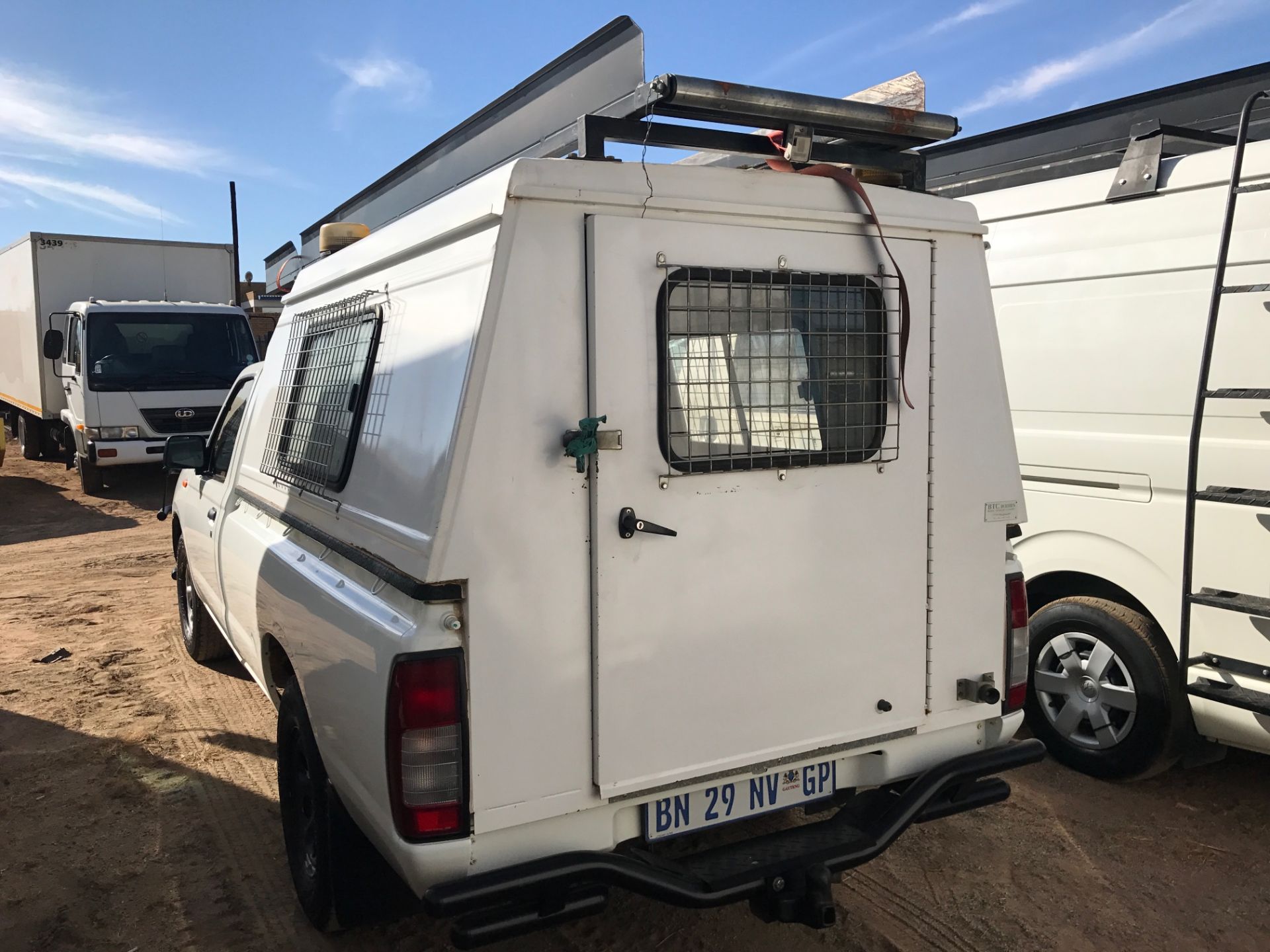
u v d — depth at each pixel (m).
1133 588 3.87
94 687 5.44
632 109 2.51
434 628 2.16
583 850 2.30
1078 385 4.07
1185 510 3.69
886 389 2.69
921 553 2.78
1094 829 3.66
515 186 2.15
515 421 2.19
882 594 2.72
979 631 2.90
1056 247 4.19
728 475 2.45
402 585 2.23
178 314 12.77
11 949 3.04
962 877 3.35
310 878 2.99
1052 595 4.35
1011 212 4.38
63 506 12.33
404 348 2.58
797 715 2.60
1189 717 3.79
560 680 2.27
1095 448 3.98
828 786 2.71
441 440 2.20
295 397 3.58
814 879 2.40
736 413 2.46
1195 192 3.73
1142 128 4.14
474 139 3.30
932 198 2.77
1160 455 3.76
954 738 2.90
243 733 4.75
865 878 3.35
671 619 2.38
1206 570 3.60
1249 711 3.50
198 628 5.62
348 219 4.50
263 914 3.22
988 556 2.90
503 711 2.20
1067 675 4.13
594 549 2.28
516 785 2.23
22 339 14.98
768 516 2.52
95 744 4.62
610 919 3.14
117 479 14.23
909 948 2.95
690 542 2.40
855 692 2.70
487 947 2.98
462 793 2.17
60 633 6.59
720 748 2.49
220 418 5.00
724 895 2.33
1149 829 3.66
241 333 13.11
